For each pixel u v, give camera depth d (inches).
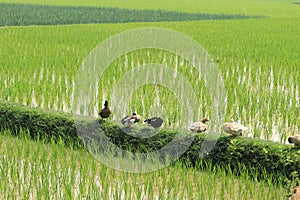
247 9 2856.8
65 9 2432.3
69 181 458.9
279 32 1450.5
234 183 466.6
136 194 426.3
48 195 422.0
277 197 437.7
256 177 460.4
